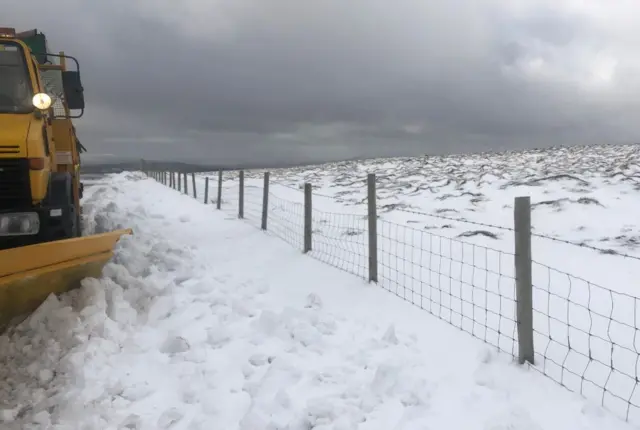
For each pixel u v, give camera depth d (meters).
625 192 15.40
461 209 14.35
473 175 24.23
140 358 5.25
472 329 5.40
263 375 4.77
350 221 13.44
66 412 4.14
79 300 5.90
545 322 5.55
